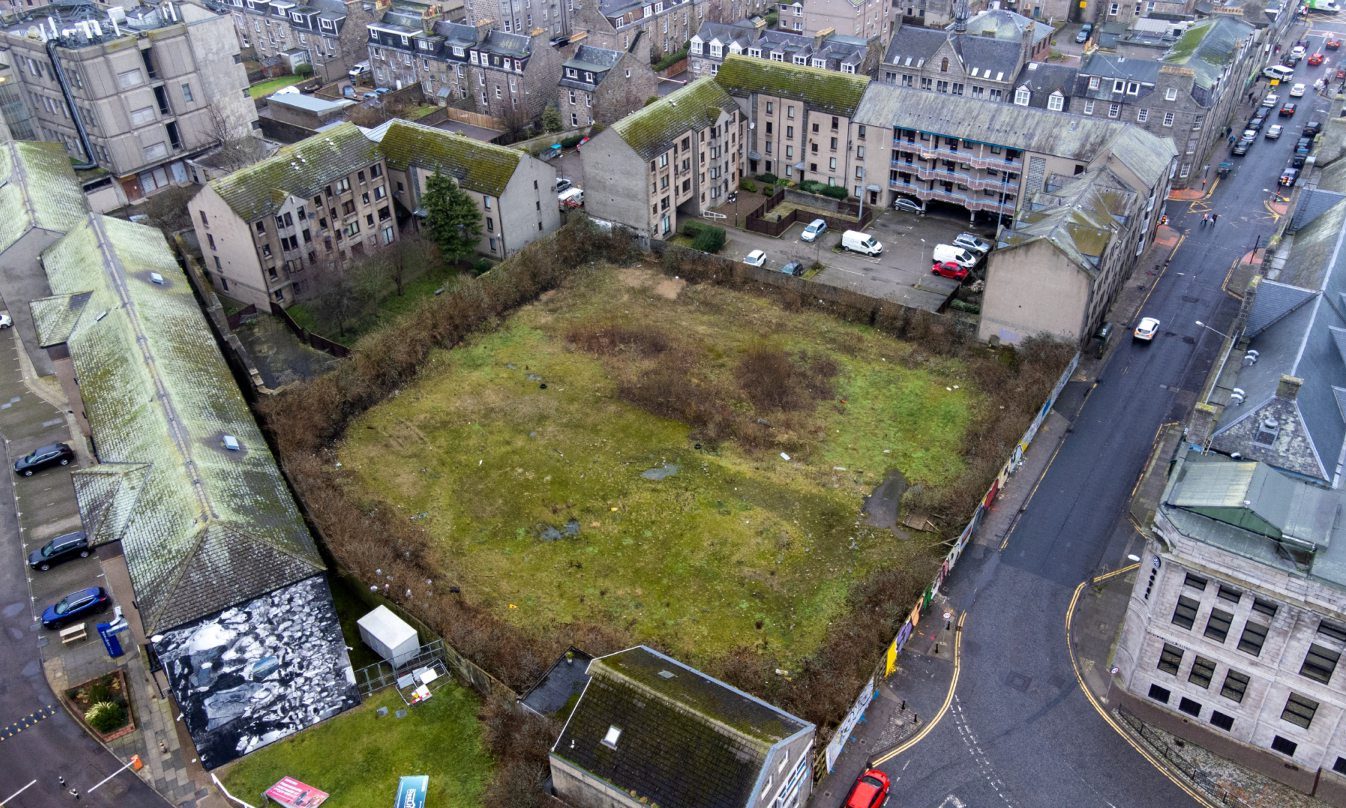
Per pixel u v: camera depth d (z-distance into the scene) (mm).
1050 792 50219
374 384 81312
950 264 95562
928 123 102062
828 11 151750
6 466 73500
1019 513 68438
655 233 104250
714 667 57250
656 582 63656
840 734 51281
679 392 80312
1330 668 46938
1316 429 52219
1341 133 88375
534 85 131750
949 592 62344
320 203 94562
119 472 57969
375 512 69312
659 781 44312
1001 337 83812
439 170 99500
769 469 73000
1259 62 136500
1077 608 60875
